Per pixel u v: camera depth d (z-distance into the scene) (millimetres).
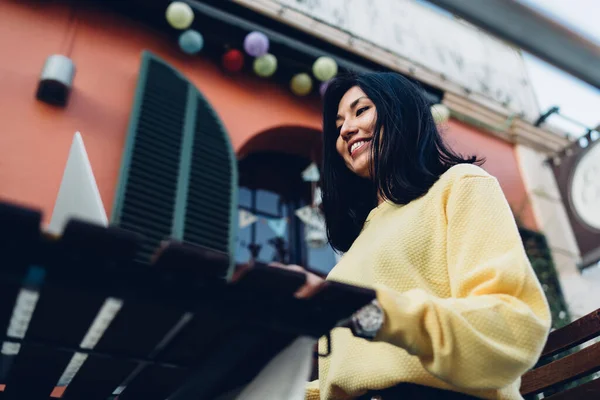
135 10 3900
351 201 1505
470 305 790
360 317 696
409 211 1131
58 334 696
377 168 1247
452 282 963
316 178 4137
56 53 3486
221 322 681
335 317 659
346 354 1044
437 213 1062
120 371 815
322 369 1195
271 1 4598
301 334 649
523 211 5070
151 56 3652
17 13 3520
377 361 969
